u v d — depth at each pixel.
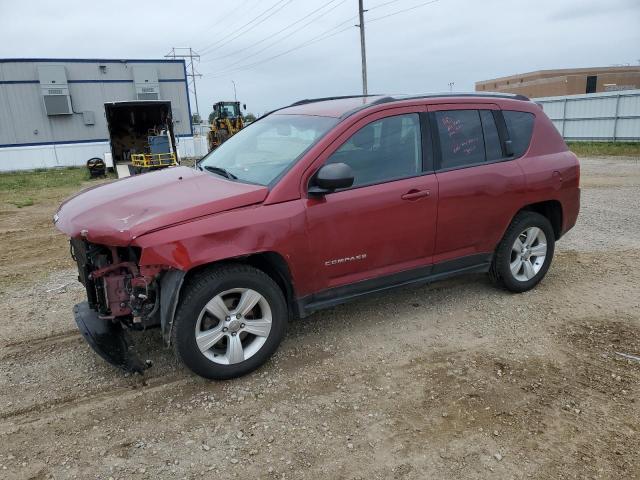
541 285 5.44
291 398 3.46
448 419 3.23
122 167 21.12
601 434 3.08
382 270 4.20
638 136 24.06
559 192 5.09
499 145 4.76
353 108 4.13
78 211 3.66
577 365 3.84
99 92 29.36
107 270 3.44
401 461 2.87
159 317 3.56
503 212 4.72
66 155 28.12
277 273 3.87
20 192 16.09
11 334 4.46
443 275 4.62
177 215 3.33
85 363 3.96
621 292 5.22
